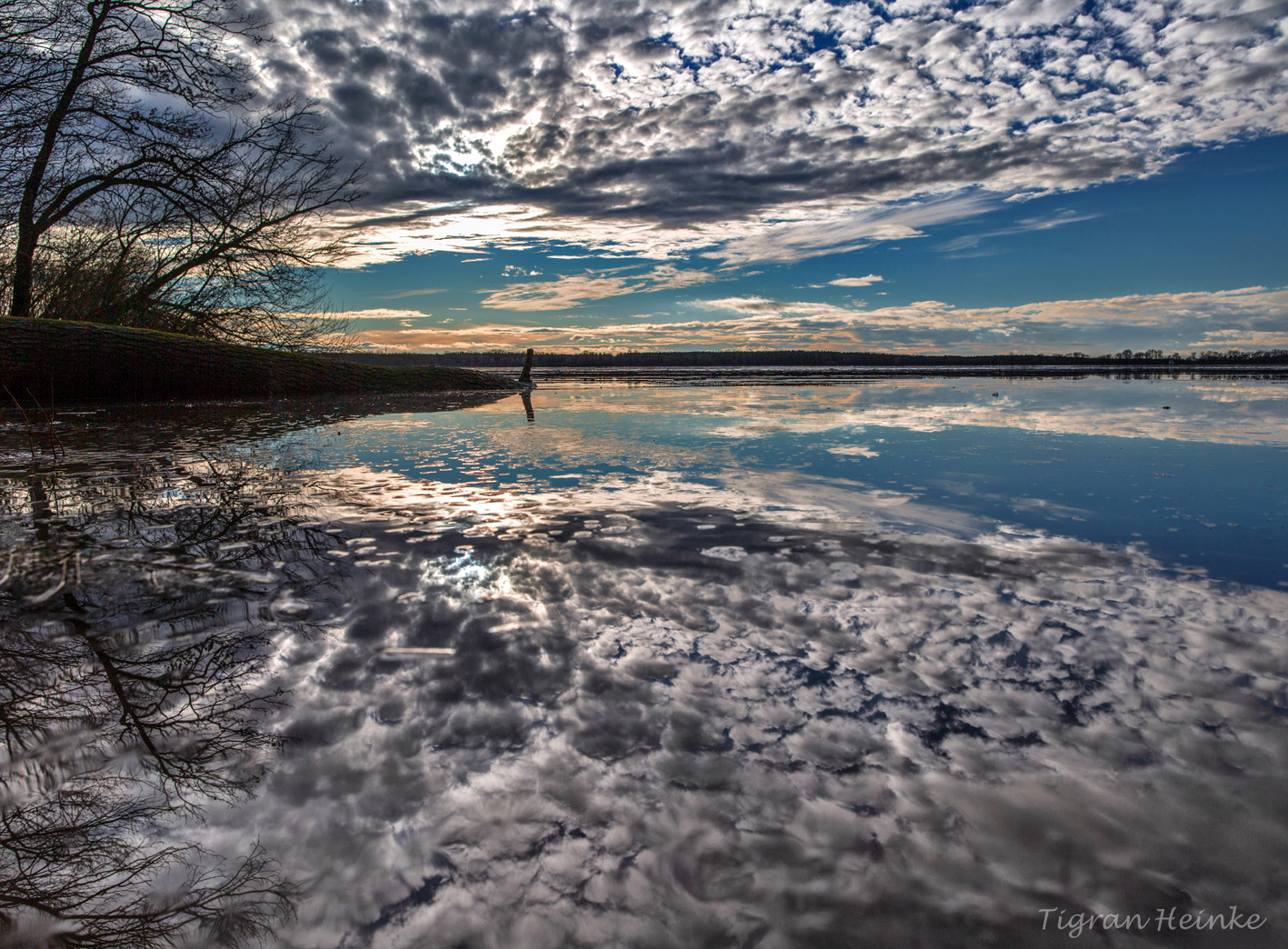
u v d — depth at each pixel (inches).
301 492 119.5
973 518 99.5
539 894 29.3
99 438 196.2
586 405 343.9
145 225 378.3
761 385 547.5
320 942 27.1
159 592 67.3
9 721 43.9
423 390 464.8
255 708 44.6
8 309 351.9
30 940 27.3
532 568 75.3
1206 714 43.4
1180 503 108.7
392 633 57.0
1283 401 327.6
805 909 28.4
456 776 37.1
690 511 104.7
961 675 49.1
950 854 31.4
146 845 32.5
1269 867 30.2
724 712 43.9
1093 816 33.7
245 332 436.8
